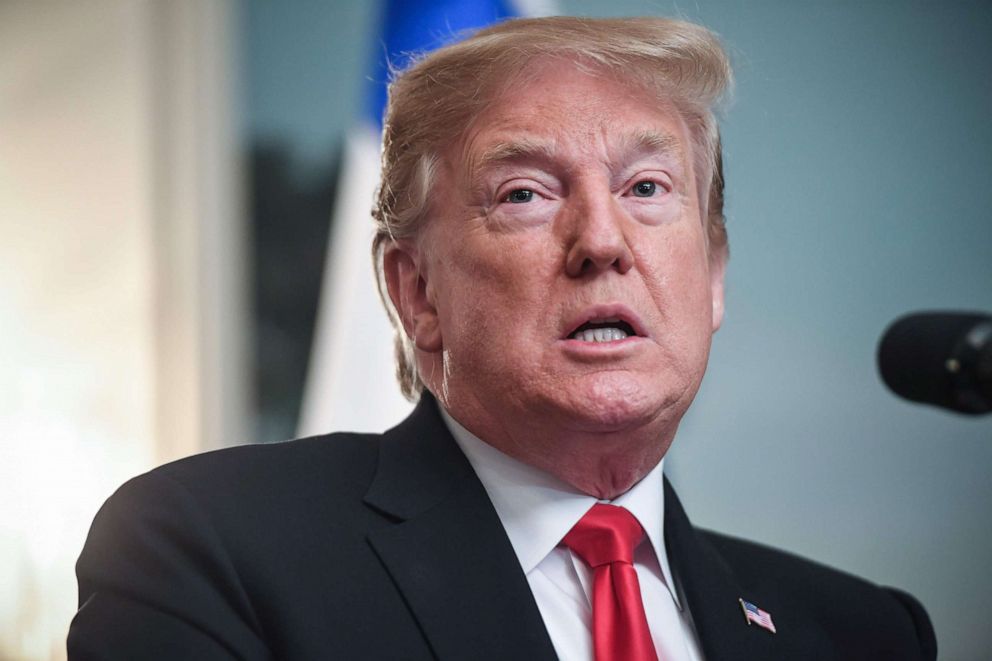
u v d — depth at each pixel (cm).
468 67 393
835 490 1039
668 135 391
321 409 931
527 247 370
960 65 1084
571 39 393
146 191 1130
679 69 402
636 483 405
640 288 372
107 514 366
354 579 359
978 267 1073
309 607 348
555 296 367
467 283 380
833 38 1061
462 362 383
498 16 884
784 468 1036
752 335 1037
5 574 1174
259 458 392
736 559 461
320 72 1131
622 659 361
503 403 375
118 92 1148
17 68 1223
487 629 355
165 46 1138
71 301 1174
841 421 1045
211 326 1112
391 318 450
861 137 1061
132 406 1127
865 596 462
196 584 345
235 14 1129
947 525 1048
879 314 1053
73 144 1181
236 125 1129
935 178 1071
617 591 373
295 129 1130
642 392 364
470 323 378
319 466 395
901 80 1072
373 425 910
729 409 1032
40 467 1174
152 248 1129
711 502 1023
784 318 1040
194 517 357
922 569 1044
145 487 369
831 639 436
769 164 1041
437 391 409
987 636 1045
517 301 369
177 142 1131
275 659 345
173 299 1120
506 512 390
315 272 1127
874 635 447
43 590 1152
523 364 366
